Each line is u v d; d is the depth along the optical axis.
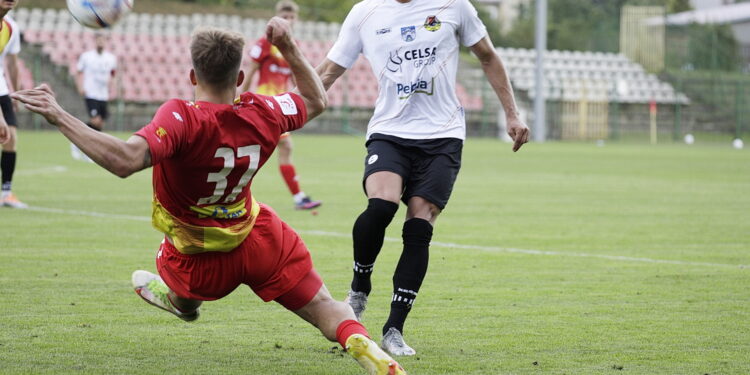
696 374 14.67
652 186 55.66
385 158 16.88
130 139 11.57
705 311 19.91
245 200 13.40
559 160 81.38
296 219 35.84
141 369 14.59
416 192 16.73
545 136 131.12
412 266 16.30
